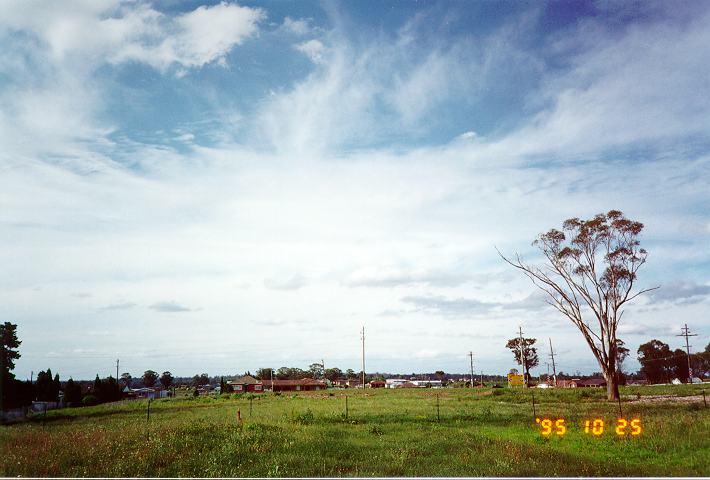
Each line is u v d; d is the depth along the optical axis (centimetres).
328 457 1670
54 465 1517
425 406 4072
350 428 2489
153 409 4434
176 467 1512
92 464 1557
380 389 9112
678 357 11325
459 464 1534
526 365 11844
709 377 12075
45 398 6931
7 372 4591
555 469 1448
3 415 3828
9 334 4678
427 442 1955
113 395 7569
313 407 4044
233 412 3678
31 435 2127
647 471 1429
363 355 9600
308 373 16175
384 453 1730
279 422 2698
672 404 3756
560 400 4919
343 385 14712
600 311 5088
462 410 3559
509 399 5125
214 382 17488
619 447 1823
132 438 1970
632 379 13275
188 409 4281
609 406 3797
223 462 1578
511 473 1405
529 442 2003
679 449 1736
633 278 5038
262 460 1600
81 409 4891
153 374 15588
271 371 13025
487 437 2127
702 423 2169
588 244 5241
